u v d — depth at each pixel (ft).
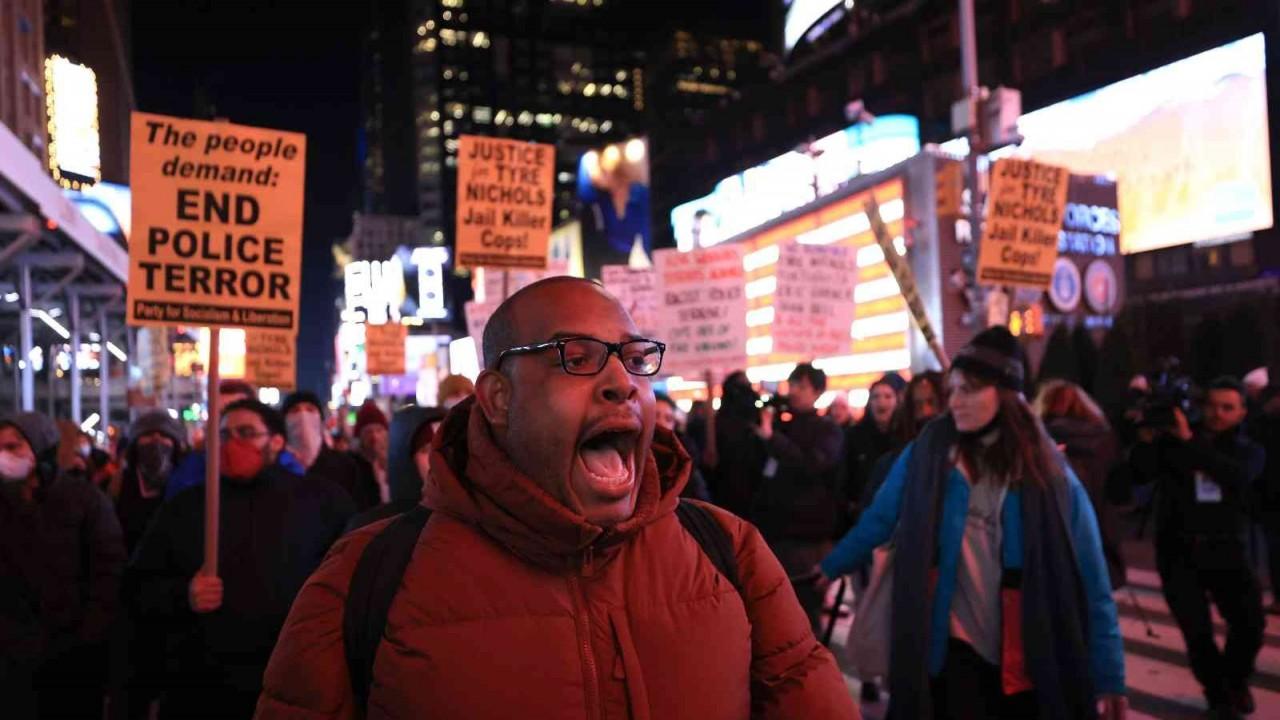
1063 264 91.04
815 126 188.34
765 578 5.74
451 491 5.04
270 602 12.68
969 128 37.24
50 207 73.56
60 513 14.19
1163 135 112.88
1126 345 65.36
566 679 4.74
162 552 13.16
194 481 16.53
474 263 26.35
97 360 147.54
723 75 447.42
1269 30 101.35
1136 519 41.60
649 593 5.10
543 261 26.94
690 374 29.45
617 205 218.59
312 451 20.30
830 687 5.59
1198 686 19.54
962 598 10.89
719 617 5.21
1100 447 14.43
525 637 4.77
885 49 167.63
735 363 29.30
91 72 161.58
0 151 60.13
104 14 215.31
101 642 14.48
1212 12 107.96
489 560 4.97
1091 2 123.24
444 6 506.07
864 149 141.49
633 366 5.03
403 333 61.41
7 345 128.36
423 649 4.70
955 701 10.76
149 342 61.00
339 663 4.96
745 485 21.75
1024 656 10.43
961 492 10.94
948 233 76.84
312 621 5.03
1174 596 17.79
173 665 12.73
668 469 5.71
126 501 20.03
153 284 14.60
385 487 23.85
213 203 15.03
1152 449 17.71
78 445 22.35
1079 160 124.26
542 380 4.82
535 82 517.96
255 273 15.20
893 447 19.79
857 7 185.47
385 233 504.84
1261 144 102.27
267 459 13.61
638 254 218.38
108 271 102.73
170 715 12.65
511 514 4.87
